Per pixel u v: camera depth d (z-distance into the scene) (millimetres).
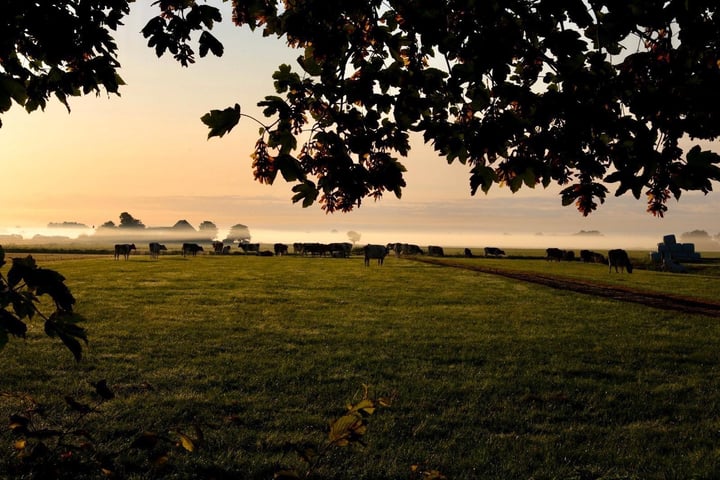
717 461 6191
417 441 6723
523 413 7836
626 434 7074
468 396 8594
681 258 52688
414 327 14961
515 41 2988
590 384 9344
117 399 8039
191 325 14742
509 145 3428
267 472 5672
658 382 9602
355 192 3410
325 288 25109
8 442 6012
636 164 2891
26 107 4258
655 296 23484
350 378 9602
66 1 3455
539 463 6137
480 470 5957
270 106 3229
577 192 3363
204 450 6203
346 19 3611
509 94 3164
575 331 14648
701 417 7777
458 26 3178
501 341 13102
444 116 3660
